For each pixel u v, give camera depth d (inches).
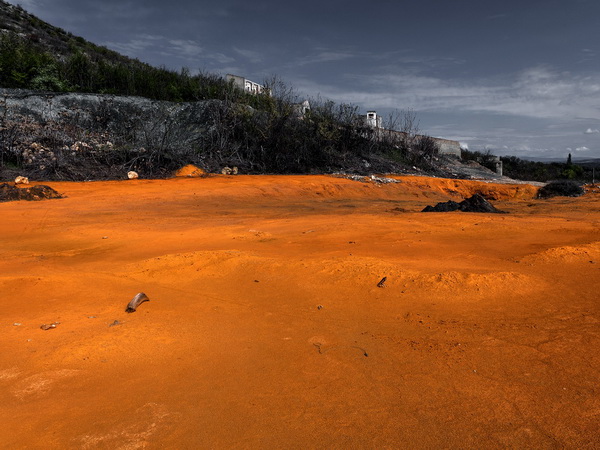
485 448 86.6
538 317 166.7
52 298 206.5
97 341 146.8
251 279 229.8
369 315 175.5
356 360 131.8
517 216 520.1
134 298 190.9
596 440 87.9
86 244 353.7
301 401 107.0
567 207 711.7
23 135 982.4
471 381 115.7
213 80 1542.8
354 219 472.4
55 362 132.2
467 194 1106.7
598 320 160.1
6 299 205.0
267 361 132.4
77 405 106.2
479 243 317.7
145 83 1416.1
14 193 637.9
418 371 123.0
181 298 203.8
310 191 902.4
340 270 229.3
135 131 1138.0
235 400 107.9
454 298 191.5
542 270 233.0
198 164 1066.7
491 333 151.3
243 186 844.0
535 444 87.5
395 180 1123.9
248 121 1243.2
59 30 2052.2
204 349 142.4
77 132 1076.5
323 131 1304.1
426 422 96.5
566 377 116.5
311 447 87.7
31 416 101.1
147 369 127.3
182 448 87.7
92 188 763.4
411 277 214.5
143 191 745.0
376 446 87.7
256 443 89.3
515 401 104.7
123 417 100.1
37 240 373.1
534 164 2637.8
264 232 389.1
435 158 1817.2
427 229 384.2
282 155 1214.9
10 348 144.1
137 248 333.7
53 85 1247.5
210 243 342.0
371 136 1578.5
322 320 170.6
